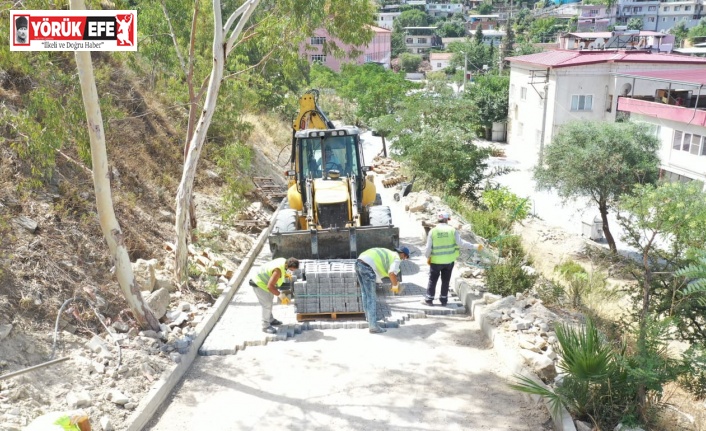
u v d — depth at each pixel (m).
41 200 9.74
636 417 6.29
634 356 6.53
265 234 14.69
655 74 32.50
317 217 11.15
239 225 14.87
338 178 11.70
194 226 12.84
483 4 185.00
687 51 61.62
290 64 13.29
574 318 9.33
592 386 6.48
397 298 10.31
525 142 43.03
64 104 9.91
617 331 9.42
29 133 8.40
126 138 14.30
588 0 162.62
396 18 154.12
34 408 6.17
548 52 43.09
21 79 11.89
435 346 8.45
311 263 9.75
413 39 137.25
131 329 8.22
